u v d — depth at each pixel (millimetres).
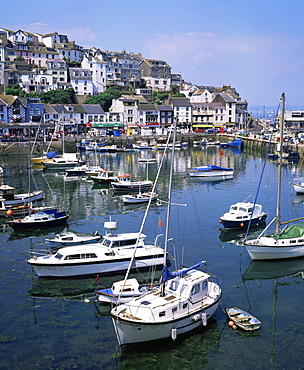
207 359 20984
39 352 21391
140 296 23297
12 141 108875
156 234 40000
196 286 23328
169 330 21844
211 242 37938
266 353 21453
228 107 168625
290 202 54625
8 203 50719
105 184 69562
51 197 58031
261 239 33625
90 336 22812
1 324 23953
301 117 145500
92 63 170000
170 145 127500
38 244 37750
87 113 140125
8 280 29781
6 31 171125
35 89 149750
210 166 77062
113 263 30375
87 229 42156
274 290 28594
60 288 28531
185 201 55250
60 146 114812
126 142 135000
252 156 109312
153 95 178000
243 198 57062
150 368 20297
